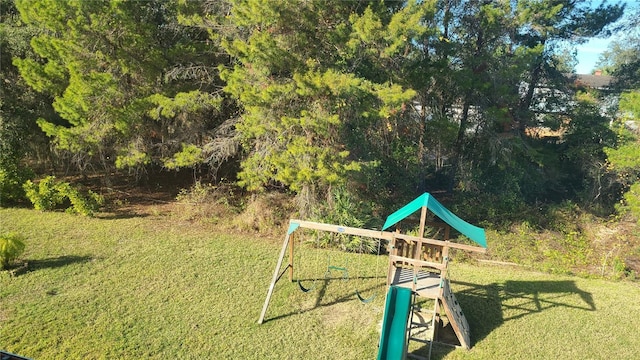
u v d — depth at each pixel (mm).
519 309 10453
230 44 13062
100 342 8070
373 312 9844
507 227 16156
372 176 15047
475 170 18656
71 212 15266
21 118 15773
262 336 8664
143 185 19250
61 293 9789
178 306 9555
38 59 15508
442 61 15047
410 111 16547
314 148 12266
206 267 11617
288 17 12578
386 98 12102
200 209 16109
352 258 13039
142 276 10867
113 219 15164
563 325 9734
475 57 16906
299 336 8750
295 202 15102
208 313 9352
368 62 14016
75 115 13844
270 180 16438
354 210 14305
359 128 14305
